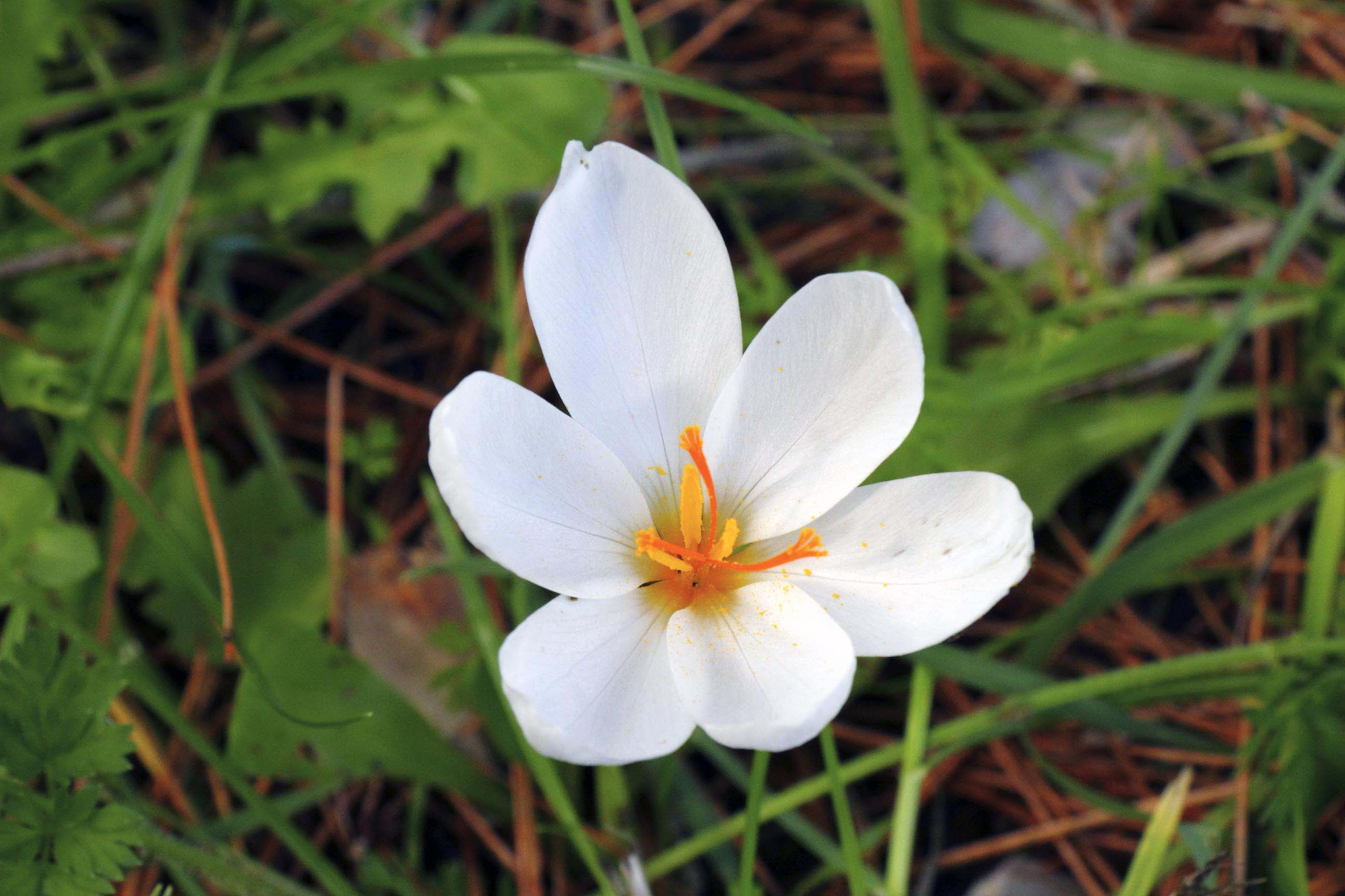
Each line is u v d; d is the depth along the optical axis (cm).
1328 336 43
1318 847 40
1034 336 42
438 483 34
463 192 43
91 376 40
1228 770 41
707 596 36
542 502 35
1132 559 40
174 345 41
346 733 39
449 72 39
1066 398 43
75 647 37
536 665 35
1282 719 39
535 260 35
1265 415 43
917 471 40
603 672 35
